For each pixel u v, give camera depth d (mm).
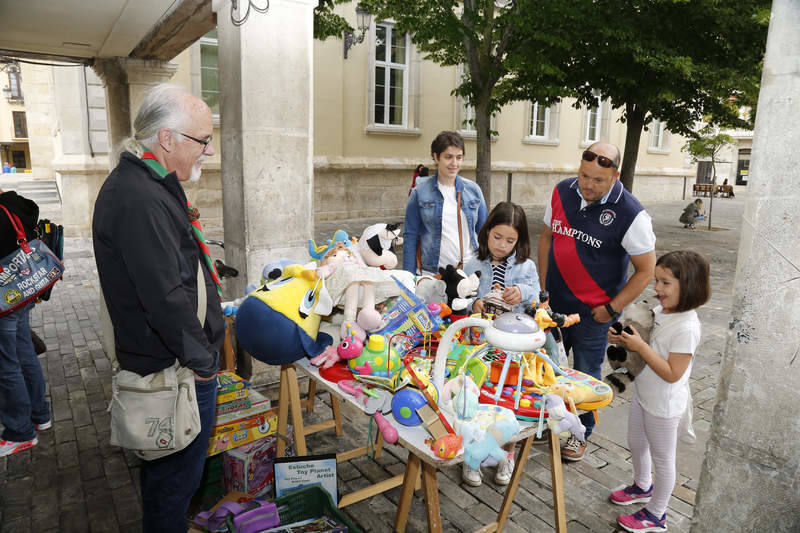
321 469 2340
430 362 2074
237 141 3682
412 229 3322
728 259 9898
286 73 3686
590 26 8508
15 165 42688
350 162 13328
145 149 1745
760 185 1381
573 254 2779
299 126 3803
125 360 1770
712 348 5098
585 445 3045
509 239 2488
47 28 6410
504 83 11445
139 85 8680
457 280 2299
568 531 2439
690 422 2404
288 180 3818
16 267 2770
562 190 2830
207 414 1954
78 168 10047
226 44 3721
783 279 1355
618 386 2379
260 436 2668
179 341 1664
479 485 2787
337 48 12750
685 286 2176
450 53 10133
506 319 1783
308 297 2248
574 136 18859
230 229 3955
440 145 3117
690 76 9125
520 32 8609
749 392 1449
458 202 3182
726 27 9047
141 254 1609
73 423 3381
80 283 7051
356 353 2088
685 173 24078
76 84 9883
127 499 2627
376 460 2986
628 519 2432
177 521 1957
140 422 1759
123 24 6215
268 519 2148
